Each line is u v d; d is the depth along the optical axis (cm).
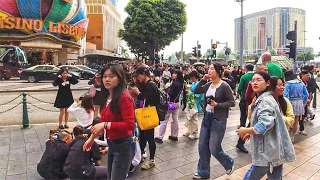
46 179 455
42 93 1576
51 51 4219
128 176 472
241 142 607
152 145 512
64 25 3828
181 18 4262
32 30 3656
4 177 464
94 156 427
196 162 542
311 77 898
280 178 324
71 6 3934
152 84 498
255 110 311
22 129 781
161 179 462
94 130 298
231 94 433
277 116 304
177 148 627
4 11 3484
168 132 774
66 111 795
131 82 516
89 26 6500
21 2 3506
